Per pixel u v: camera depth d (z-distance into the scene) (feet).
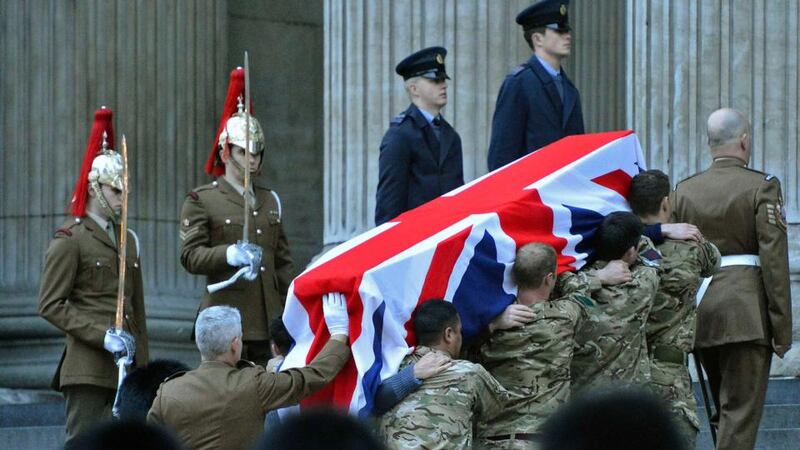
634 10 142.31
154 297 165.89
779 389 131.75
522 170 97.35
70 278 107.55
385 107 143.13
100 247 108.99
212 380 81.97
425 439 80.53
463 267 87.30
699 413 123.54
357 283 83.61
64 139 165.07
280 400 82.23
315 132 194.59
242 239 111.75
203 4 173.99
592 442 39.96
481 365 86.69
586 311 89.51
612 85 192.34
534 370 86.28
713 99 139.85
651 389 90.74
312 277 85.56
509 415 86.33
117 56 167.63
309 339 87.04
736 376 103.96
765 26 140.46
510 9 142.51
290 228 192.44
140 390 86.94
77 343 107.34
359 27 144.05
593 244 94.27
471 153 140.97
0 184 165.07
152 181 168.35
